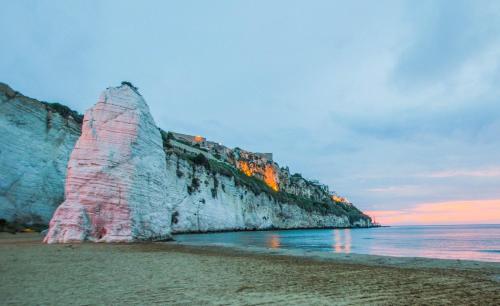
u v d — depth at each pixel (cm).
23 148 3828
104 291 824
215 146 12556
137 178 2634
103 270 1159
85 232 2342
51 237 2247
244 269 1255
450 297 803
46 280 959
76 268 1191
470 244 3881
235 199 7988
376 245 3647
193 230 6059
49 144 4184
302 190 15900
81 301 722
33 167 3906
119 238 2406
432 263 1543
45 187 4016
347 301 747
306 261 1583
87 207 2395
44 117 4228
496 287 934
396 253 2617
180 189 5947
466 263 1546
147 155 2823
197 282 962
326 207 16062
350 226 18250
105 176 2473
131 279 997
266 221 9506
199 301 731
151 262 1398
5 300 722
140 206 2645
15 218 3594
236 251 2111
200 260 1520
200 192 6512
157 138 3069
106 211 2444
